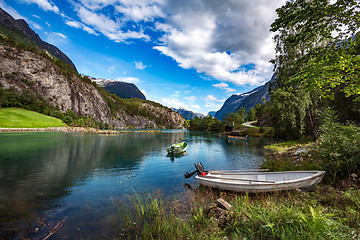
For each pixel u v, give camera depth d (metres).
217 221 5.44
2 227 5.42
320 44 15.02
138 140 40.16
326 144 8.52
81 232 5.18
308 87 8.30
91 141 34.53
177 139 45.34
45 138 35.78
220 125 100.19
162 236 4.89
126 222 5.74
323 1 6.03
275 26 7.69
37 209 6.83
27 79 108.31
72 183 10.31
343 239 3.36
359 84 7.48
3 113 68.94
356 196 5.50
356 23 5.91
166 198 7.91
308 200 6.21
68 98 125.31
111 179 11.20
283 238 3.79
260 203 6.51
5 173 12.12
